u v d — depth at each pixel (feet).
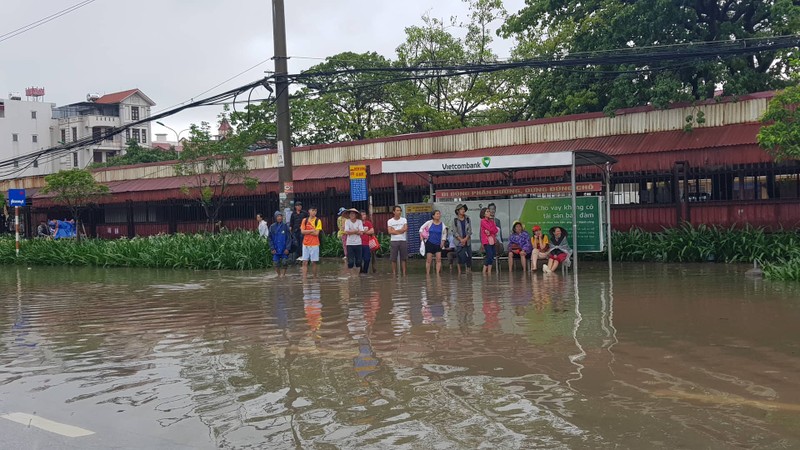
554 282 52.85
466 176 83.30
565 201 64.13
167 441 18.85
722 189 70.03
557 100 88.58
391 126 138.21
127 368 27.94
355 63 134.92
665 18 74.23
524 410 20.38
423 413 20.38
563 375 24.29
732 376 23.73
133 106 283.18
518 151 81.30
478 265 69.77
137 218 119.85
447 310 39.99
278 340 32.58
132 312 44.09
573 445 17.39
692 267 61.87
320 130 139.03
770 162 65.98
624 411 20.03
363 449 17.58
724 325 32.91
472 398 21.76
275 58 72.33
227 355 29.63
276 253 64.69
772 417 19.26
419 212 68.64
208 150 99.91
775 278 50.16
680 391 22.00
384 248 83.97
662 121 73.67
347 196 93.30
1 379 26.89
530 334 31.83
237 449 17.98
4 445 19.11
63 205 131.13
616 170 73.92
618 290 46.83
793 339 29.43
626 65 77.00
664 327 32.76
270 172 103.19
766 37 69.62
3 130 268.00
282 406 21.61
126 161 208.03
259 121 137.28
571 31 88.79
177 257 79.36
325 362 27.50
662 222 72.95
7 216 141.38
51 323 40.73
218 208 101.55
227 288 56.18
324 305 44.04
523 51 115.34
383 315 38.96
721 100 70.33
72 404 22.97
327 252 87.81
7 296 55.98
